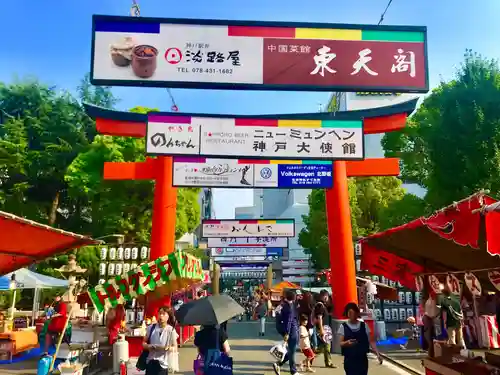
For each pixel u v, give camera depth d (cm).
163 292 1491
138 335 1219
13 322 1781
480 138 1739
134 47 780
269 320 3047
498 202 511
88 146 2903
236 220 2570
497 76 1836
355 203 3009
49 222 3291
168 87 779
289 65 792
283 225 2552
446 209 597
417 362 1255
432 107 2166
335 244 1540
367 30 808
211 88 783
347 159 895
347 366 726
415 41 807
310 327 1402
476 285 838
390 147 2494
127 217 2688
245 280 5878
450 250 792
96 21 784
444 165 1822
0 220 582
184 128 885
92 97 4416
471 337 952
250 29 799
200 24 795
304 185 1278
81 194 2883
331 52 798
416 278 1080
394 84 791
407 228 727
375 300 2162
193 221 3002
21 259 798
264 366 1234
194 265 1408
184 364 1280
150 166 1673
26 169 3216
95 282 2658
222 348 753
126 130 1530
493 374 673
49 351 1108
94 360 1195
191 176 1306
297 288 2761
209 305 741
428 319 1065
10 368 1280
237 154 885
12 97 3641
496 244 536
